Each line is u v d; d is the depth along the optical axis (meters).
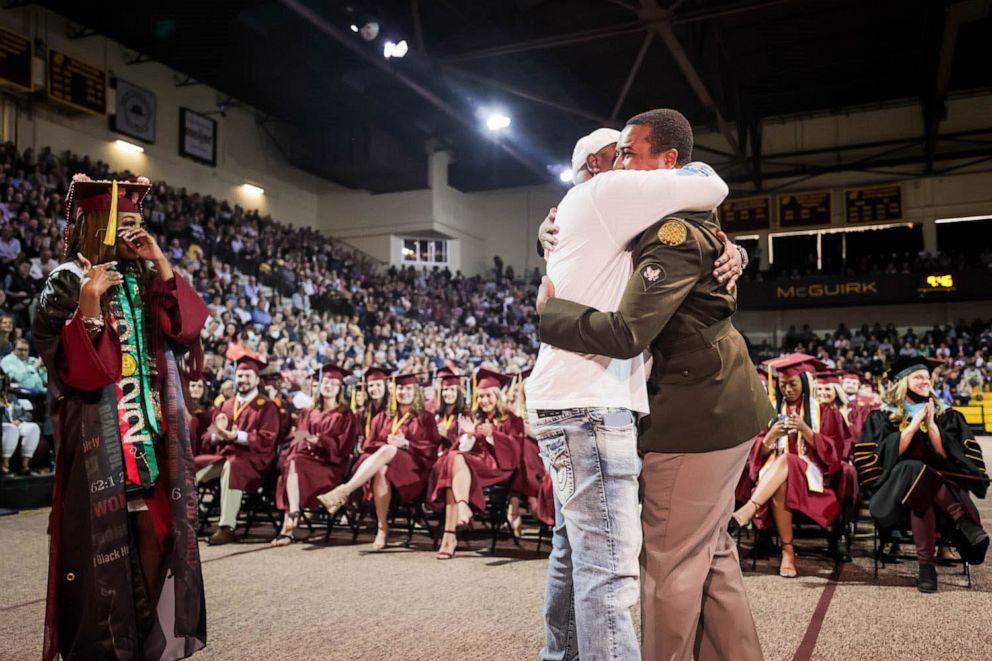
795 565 4.89
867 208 24.47
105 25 16.17
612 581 1.89
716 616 2.07
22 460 7.71
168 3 15.10
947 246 23.98
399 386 5.96
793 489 4.56
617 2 14.23
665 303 1.82
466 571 4.70
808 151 24.92
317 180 26.66
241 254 17.95
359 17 14.47
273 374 6.86
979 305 23.64
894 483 4.28
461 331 23.03
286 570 4.72
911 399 4.36
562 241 2.04
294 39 16.89
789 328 25.53
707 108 19.84
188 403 2.58
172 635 2.45
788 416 4.77
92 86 17.31
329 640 3.19
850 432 5.60
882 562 4.91
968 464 4.18
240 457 5.82
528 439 5.72
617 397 1.92
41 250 12.05
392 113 22.42
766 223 25.42
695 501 2.00
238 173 22.47
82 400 2.27
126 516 2.24
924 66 20.31
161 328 2.47
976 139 23.25
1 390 7.31
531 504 5.91
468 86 19.47
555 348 1.99
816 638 3.21
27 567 4.58
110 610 2.17
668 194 1.91
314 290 19.20
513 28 16.70
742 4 14.16
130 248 2.43
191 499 2.41
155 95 19.39
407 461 5.60
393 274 24.66
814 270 24.73
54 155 16.73
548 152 24.77
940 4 15.57
